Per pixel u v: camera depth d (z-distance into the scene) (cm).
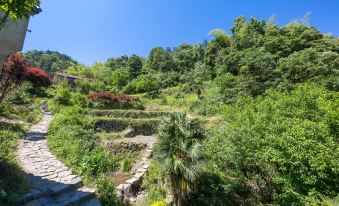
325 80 1550
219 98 1961
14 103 1381
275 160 686
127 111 1744
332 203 567
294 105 1017
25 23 561
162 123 818
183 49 4481
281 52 2231
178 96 2609
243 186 848
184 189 721
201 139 828
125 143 1159
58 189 529
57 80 2898
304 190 664
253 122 901
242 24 3122
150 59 4409
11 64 869
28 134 991
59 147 856
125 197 762
